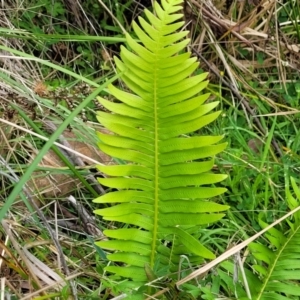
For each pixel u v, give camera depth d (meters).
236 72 1.84
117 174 0.85
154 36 0.81
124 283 0.90
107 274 1.08
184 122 0.82
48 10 1.83
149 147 0.84
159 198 0.87
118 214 0.87
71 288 0.96
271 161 1.55
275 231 0.89
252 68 1.87
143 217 0.88
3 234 1.11
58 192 1.37
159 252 0.92
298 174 1.49
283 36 1.85
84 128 1.39
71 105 1.25
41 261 1.06
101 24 1.89
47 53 1.79
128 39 0.81
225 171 1.46
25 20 1.80
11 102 1.17
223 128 1.57
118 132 0.83
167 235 0.90
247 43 1.83
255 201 1.39
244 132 1.66
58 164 1.41
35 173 1.38
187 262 0.94
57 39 1.51
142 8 1.94
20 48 1.60
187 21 1.81
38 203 1.32
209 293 0.85
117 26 1.87
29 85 1.43
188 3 1.78
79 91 1.28
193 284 0.96
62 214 1.32
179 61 0.80
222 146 0.83
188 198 0.88
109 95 1.58
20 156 1.41
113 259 0.89
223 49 1.88
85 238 1.27
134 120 0.83
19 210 1.25
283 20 1.96
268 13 1.92
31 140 1.41
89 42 1.85
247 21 1.86
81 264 1.14
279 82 1.85
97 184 1.37
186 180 0.85
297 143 1.57
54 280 1.00
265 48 1.87
